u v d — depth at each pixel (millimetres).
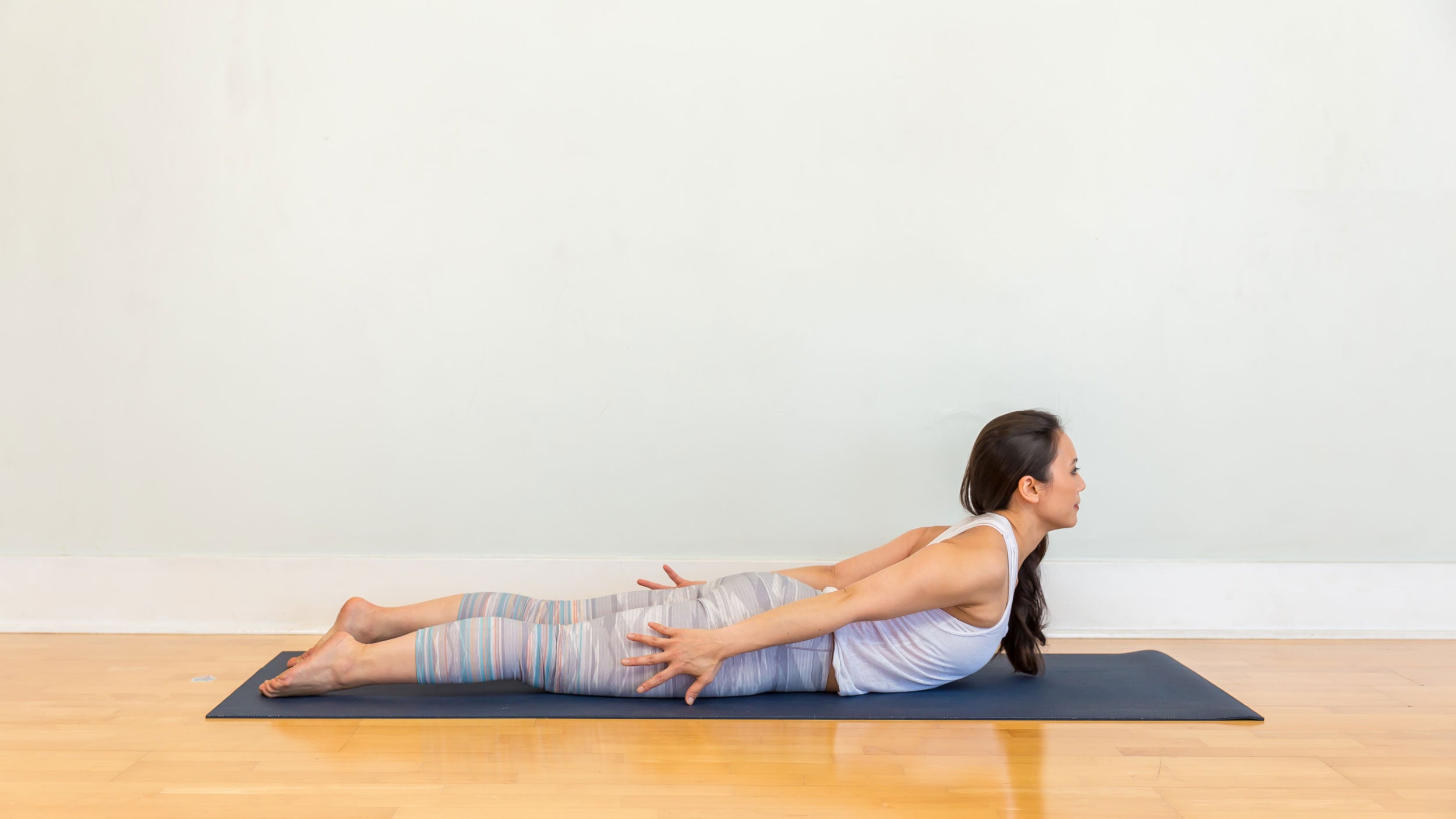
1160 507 2697
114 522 2561
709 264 2562
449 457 2580
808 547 2639
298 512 2574
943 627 2023
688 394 2592
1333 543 2736
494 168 2525
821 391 2604
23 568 2543
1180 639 2674
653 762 1680
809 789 1585
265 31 2482
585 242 2545
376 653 1915
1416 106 2623
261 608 2574
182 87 2484
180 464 2551
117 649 2379
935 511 2639
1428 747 1837
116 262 2506
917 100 2561
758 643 1891
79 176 2488
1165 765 1719
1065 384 2637
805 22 2533
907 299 2594
